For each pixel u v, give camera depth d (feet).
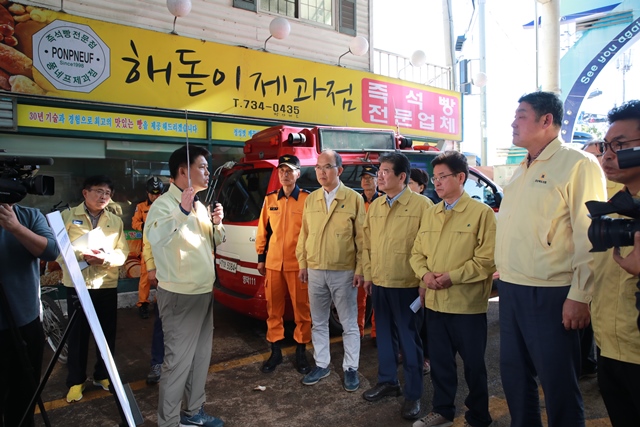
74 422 9.81
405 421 9.64
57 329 13.12
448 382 9.08
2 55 15.58
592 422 9.58
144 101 18.51
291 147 14.55
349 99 24.85
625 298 5.68
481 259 8.54
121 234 11.55
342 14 25.18
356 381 11.07
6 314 6.44
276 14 22.79
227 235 14.65
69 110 17.12
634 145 5.45
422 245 9.33
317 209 11.31
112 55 17.65
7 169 6.12
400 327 9.94
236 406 10.33
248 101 21.34
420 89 28.07
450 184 8.91
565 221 6.92
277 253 12.00
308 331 12.28
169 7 18.16
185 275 8.59
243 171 15.20
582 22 37.73
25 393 7.12
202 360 9.26
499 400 10.53
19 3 15.81
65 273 10.50
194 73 19.66
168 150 19.75
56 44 16.47
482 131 38.75
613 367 5.86
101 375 11.29
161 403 8.45
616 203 4.76
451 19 31.86
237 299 14.07
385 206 10.18
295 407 10.27
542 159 7.23
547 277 6.97
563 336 6.97
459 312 8.69
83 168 17.97
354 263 11.35
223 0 21.06
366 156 15.93
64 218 11.12
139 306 17.02
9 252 6.88
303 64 22.97
